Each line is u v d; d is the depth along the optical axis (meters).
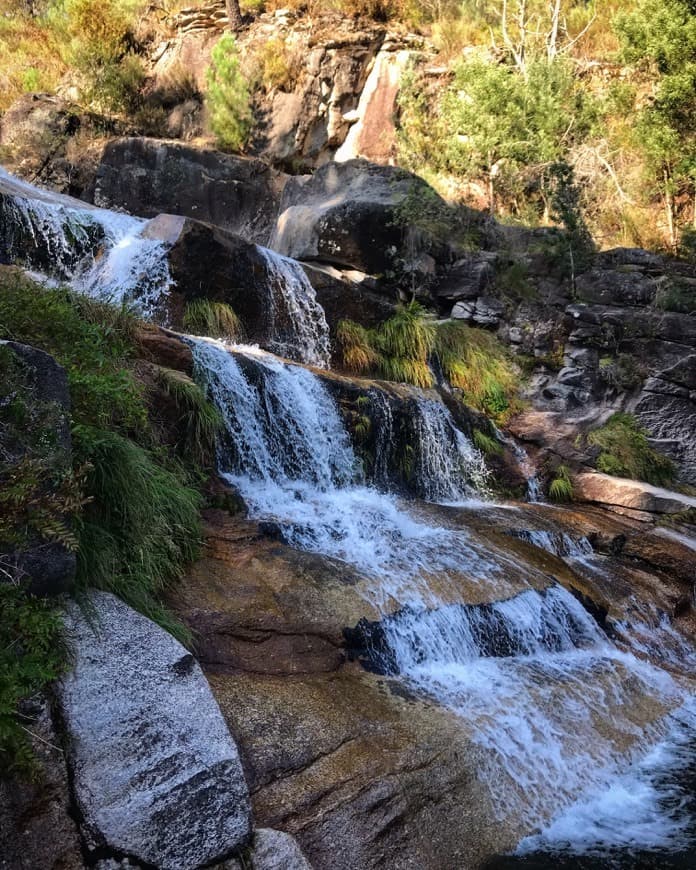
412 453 9.78
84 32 19.31
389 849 3.75
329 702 4.55
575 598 7.10
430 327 12.13
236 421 7.71
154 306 9.52
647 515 10.27
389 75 17.55
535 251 13.77
